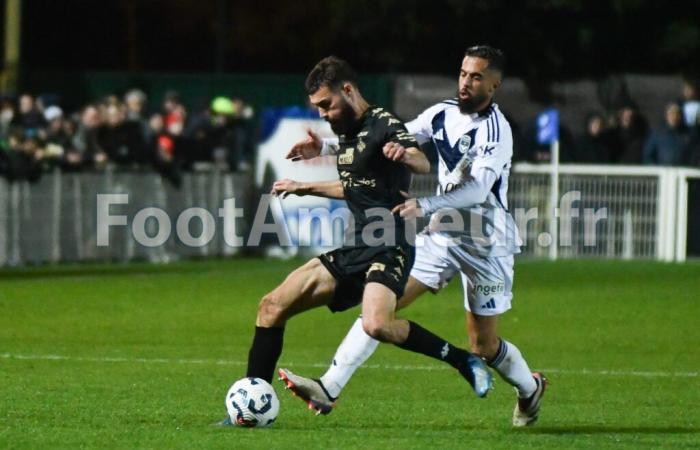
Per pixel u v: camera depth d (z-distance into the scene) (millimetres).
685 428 28109
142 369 36531
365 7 96438
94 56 122562
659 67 95000
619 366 38469
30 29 120688
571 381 35656
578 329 46344
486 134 27656
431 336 26219
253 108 78938
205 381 34469
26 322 46562
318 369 37312
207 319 47875
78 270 63969
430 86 75812
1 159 63906
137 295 54625
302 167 70188
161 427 26781
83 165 66938
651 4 93875
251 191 71188
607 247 71250
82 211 66812
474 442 25188
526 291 56781
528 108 79000
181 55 124375
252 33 119812
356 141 26375
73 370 36125
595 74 93125
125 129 68188
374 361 38656
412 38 95750
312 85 26359
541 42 92625
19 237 64688
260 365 27031
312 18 117812
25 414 28766
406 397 32406
